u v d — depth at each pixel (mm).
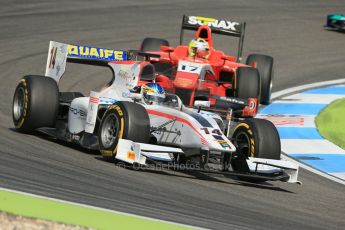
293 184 41406
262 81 64062
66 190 30578
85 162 37875
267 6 109688
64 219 26188
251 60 64688
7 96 57688
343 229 31500
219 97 49281
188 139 37688
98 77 69812
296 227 30312
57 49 46000
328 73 79875
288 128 57250
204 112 40781
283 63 82375
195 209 30766
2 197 27750
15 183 30344
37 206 27297
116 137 38094
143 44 63438
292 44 91188
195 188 35344
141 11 99062
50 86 43688
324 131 56844
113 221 26828
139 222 27172
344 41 95125
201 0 109188
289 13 107125
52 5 97562
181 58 54750
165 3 105000
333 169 47219
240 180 40469
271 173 39969
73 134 42562
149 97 40906
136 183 34219
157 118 39844
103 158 39875
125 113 37938
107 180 33906
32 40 79875
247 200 34594
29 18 89438
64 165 36062
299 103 66062
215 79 54688
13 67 68562
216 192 35312
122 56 47062
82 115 42156
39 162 35812
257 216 31297
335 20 98562
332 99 68000
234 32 62344
